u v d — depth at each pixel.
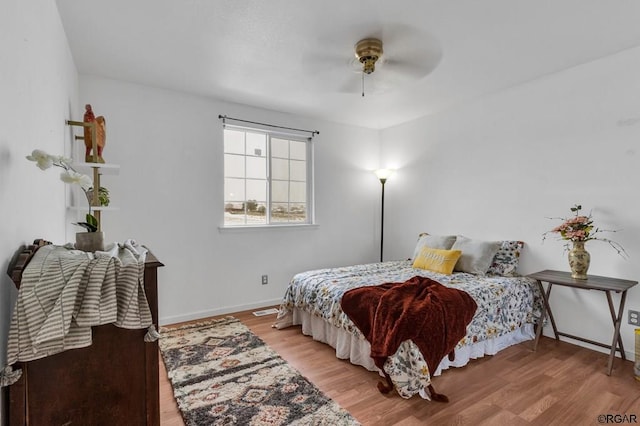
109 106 2.96
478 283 2.78
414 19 2.04
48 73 1.66
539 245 3.04
